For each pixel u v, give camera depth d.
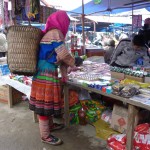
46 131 2.52
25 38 2.17
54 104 2.37
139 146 2.00
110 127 2.68
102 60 4.19
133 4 5.12
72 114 2.97
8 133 2.82
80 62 3.41
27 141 2.62
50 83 2.31
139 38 3.06
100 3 5.23
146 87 2.15
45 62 2.31
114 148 2.18
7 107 3.75
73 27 9.16
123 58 3.05
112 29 12.62
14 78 3.44
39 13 3.49
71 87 2.96
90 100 3.04
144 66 2.76
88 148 2.45
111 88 2.11
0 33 4.86
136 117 2.20
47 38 2.23
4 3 3.13
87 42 10.59
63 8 5.62
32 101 2.43
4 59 4.20
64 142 2.58
